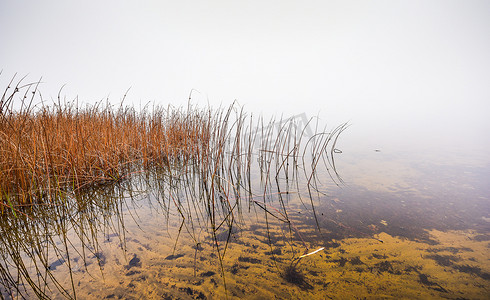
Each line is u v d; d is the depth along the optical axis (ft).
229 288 4.69
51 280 4.82
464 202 8.63
